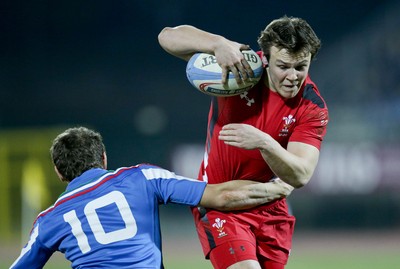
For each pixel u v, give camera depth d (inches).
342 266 1668.3
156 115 3348.9
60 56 3686.0
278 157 645.3
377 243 2144.4
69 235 634.8
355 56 3540.8
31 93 3592.5
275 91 703.7
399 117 3075.8
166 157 3088.1
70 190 648.4
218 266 748.0
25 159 2741.1
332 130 3036.4
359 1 3681.1
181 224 2630.4
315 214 2783.0
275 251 778.2
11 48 3644.2
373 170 2783.0
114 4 3737.7
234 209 717.3
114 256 628.4
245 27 3737.7
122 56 3710.6
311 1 3715.6
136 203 642.8
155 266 641.6
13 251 2031.3
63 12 3708.2
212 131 754.2
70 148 657.0
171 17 3745.1
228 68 654.5
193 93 3560.5
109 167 3122.5
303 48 642.2
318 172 2807.6
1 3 3651.6
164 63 3700.8
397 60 3442.4
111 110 3567.9
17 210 2736.2
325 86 3496.6
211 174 764.0
